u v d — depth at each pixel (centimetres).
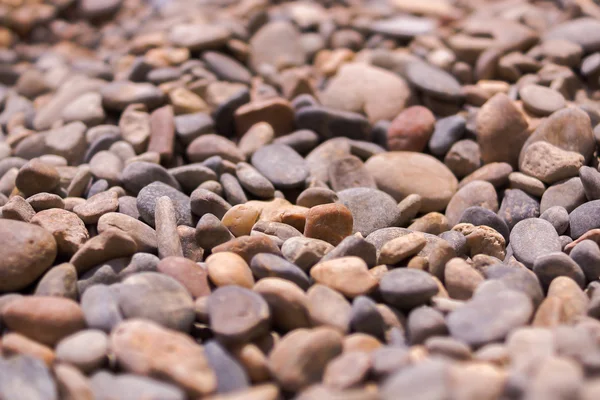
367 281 69
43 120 86
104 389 64
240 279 69
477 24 92
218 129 85
